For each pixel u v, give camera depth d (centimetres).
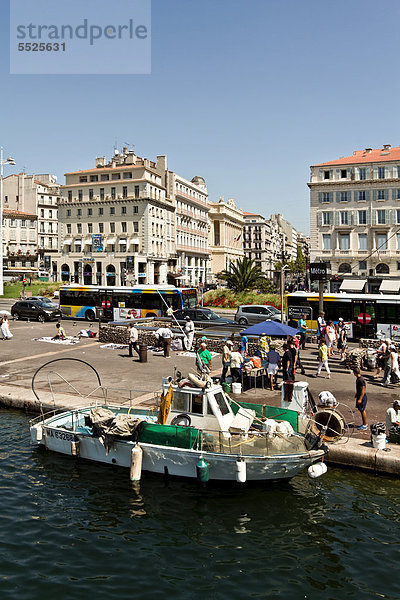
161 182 9175
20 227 10138
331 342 2442
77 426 1399
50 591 771
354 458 1195
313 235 7938
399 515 1009
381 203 7531
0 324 3209
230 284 5931
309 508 1044
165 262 8838
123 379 1947
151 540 929
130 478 1178
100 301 3994
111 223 8431
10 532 943
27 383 1891
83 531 957
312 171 7950
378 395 1705
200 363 1297
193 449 1148
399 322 2880
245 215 15262
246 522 994
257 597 766
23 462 1275
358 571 833
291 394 1387
